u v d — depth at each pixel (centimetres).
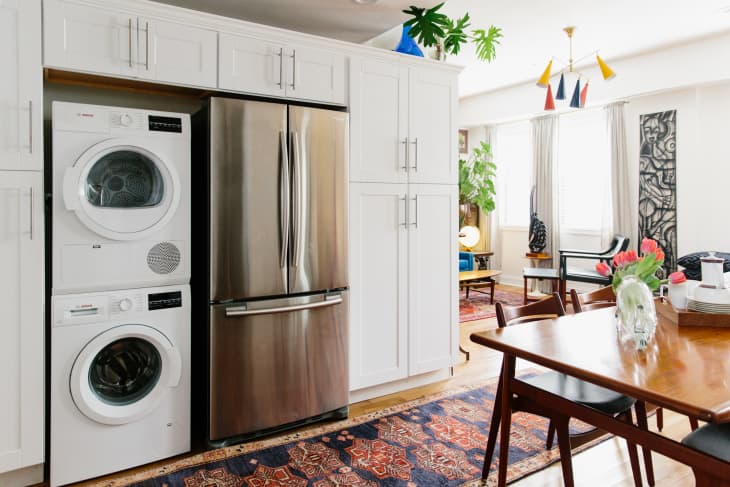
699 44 479
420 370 316
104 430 212
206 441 243
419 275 313
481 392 313
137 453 221
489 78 622
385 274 297
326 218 263
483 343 176
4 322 194
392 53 290
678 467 222
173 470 218
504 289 705
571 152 654
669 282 209
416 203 308
